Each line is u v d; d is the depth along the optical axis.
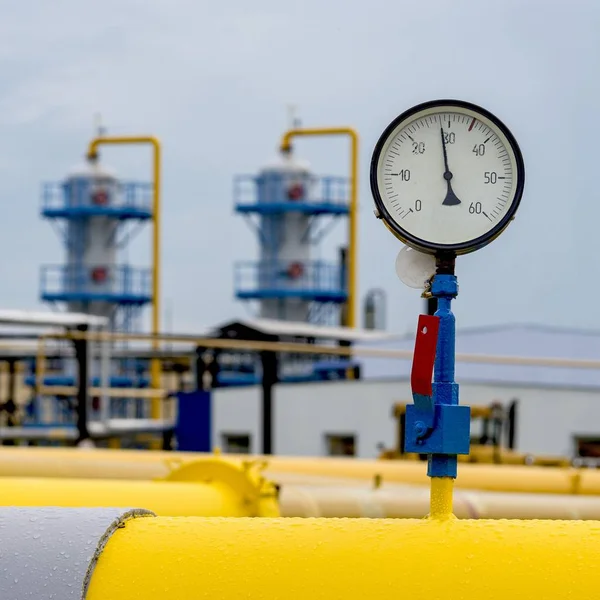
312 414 43.25
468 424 5.43
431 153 5.67
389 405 41.22
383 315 63.22
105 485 9.57
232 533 5.39
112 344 47.38
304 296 61.91
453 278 5.61
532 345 41.84
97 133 62.84
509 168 5.66
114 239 64.12
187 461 10.46
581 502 12.77
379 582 5.18
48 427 49.69
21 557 5.26
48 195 64.69
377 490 12.47
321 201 62.66
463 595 5.12
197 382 44.38
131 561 5.30
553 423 39.44
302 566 5.24
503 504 12.43
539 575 5.12
